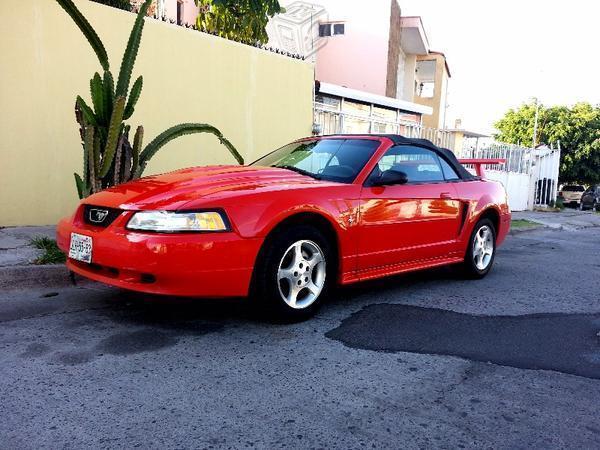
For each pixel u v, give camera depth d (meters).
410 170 5.07
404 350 3.54
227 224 3.50
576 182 40.81
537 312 4.67
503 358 3.48
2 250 5.22
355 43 21.05
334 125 11.20
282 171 4.55
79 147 7.05
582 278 6.42
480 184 5.93
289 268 3.87
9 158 6.54
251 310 4.16
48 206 6.88
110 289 4.66
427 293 5.19
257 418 2.54
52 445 2.24
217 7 10.30
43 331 3.58
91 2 6.91
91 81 5.05
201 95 8.30
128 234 3.43
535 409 2.78
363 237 4.34
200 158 8.42
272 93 9.38
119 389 2.78
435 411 2.71
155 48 7.63
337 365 3.23
